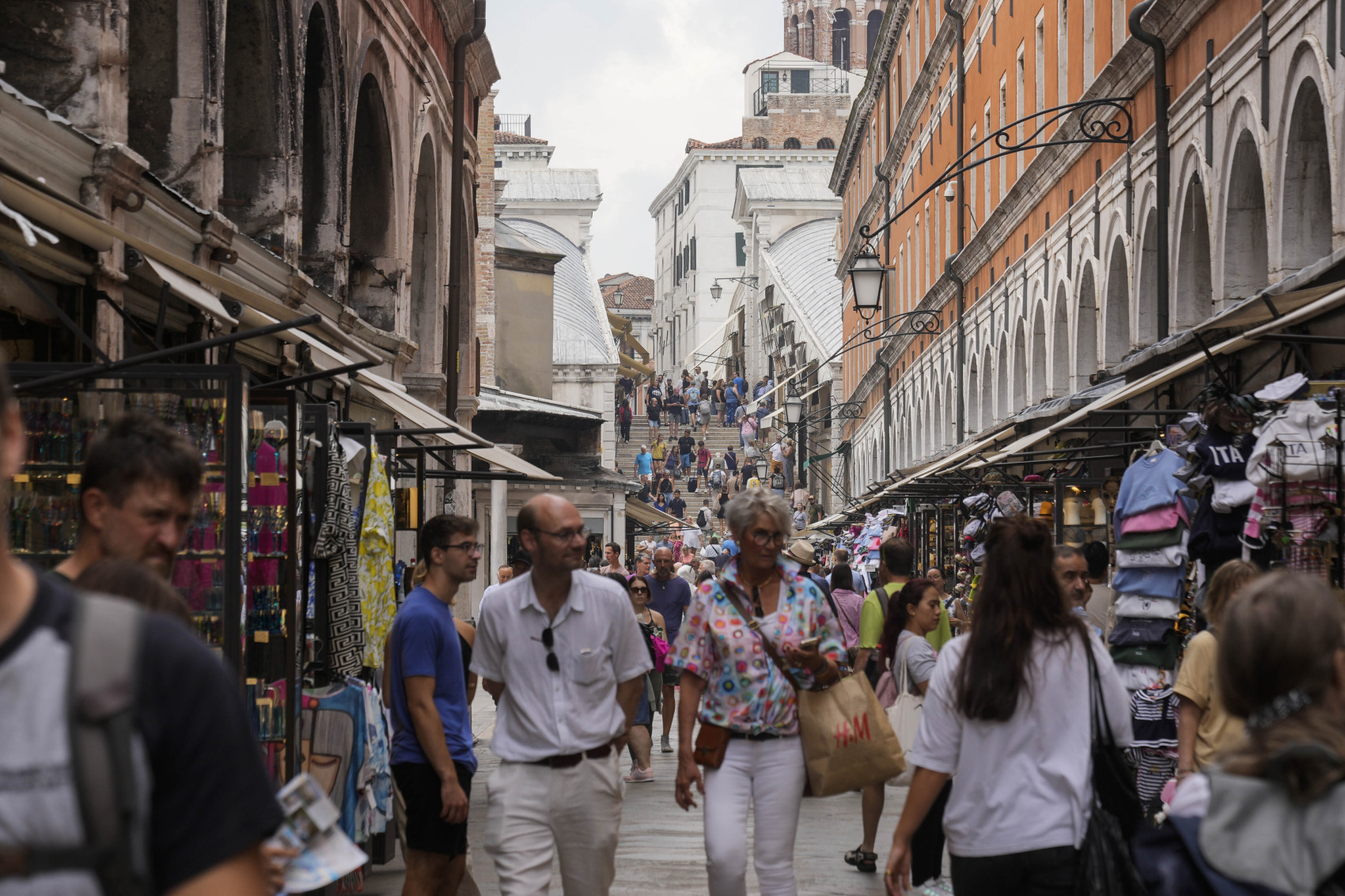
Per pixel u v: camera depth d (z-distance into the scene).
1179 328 16.67
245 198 13.82
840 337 65.12
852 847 10.35
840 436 62.12
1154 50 16.28
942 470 18.94
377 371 18.77
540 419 39.12
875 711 6.38
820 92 115.19
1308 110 12.66
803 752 6.42
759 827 6.38
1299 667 2.99
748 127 113.81
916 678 8.45
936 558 26.62
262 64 13.52
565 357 51.09
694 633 6.43
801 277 73.12
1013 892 4.64
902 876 4.88
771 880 6.36
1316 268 8.96
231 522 7.06
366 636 9.59
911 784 4.86
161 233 10.50
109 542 3.77
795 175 85.69
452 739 7.04
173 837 2.11
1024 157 26.50
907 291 44.41
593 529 39.88
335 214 16.02
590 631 6.30
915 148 42.22
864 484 54.78
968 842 4.69
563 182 91.06
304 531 8.53
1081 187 21.89
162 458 3.76
